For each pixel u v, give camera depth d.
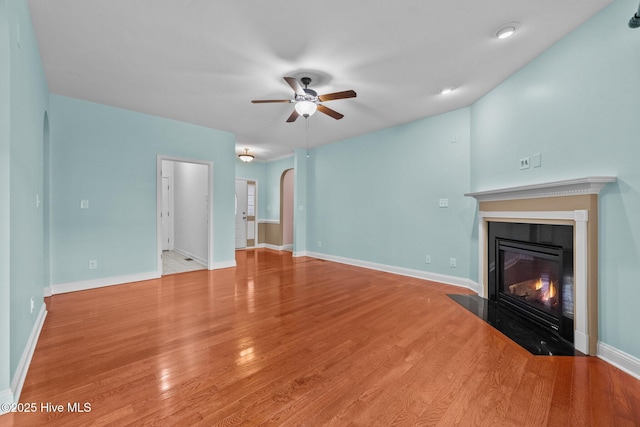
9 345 1.45
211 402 1.51
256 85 3.17
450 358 1.98
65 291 3.51
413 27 2.18
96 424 1.34
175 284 3.95
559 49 2.35
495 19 2.08
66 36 2.29
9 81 1.46
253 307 3.02
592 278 2.03
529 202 2.64
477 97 3.50
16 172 1.61
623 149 1.86
